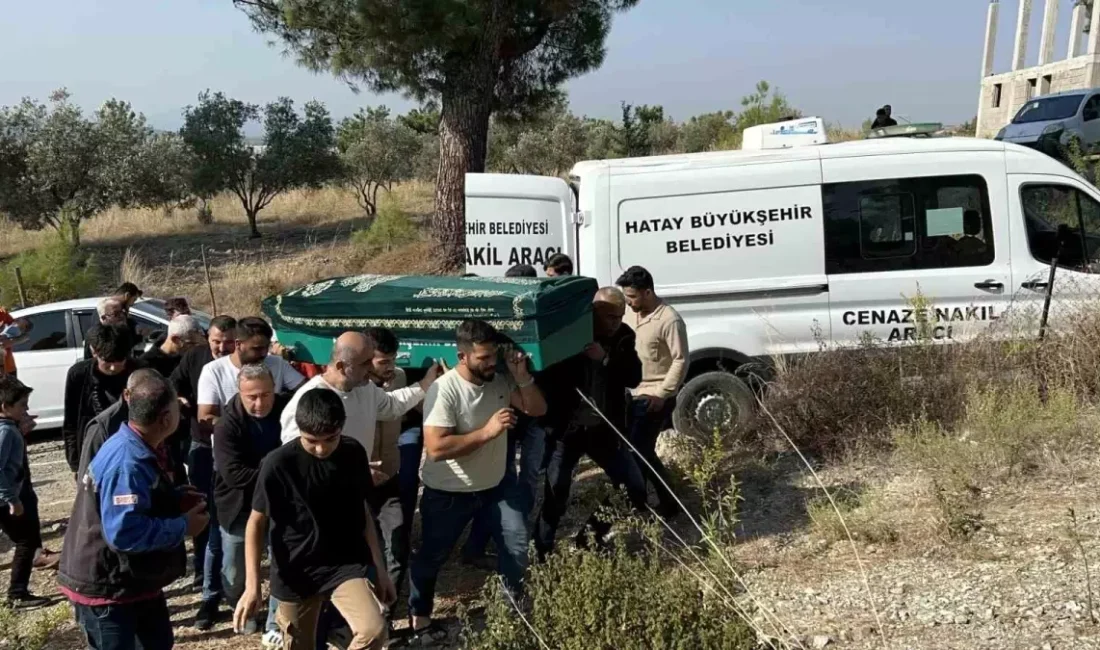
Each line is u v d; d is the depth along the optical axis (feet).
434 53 55.31
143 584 13.02
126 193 80.02
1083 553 14.97
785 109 76.84
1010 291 25.32
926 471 20.27
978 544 16.93
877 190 25.70
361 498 14.01
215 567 18.08
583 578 12.62
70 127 79.71
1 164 80.38
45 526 25.50
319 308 18.43
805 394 23.79
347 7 50.80
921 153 25.77
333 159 88.53
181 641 17.84
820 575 16.61
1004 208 25.45
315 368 19.02
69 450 19.85
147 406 12.94
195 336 20.36
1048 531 17.03
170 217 93.71
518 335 16.48
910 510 19.03
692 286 26.12
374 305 17.85
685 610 12.37
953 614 14.57
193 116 84.38
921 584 15.72
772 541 18.62
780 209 25.91
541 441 18.98
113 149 80.28
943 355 23.95
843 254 25.79
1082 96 57.57
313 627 14.28
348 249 72.95
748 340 26.02
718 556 14.52
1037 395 22.29
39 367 36.22
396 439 17.61
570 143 97.60
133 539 12.59
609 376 18.39
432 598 16.74
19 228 92.79
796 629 14.48
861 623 14.67
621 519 16.38
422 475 16.63
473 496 16.26
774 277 25.94
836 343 25.35
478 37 55.62
